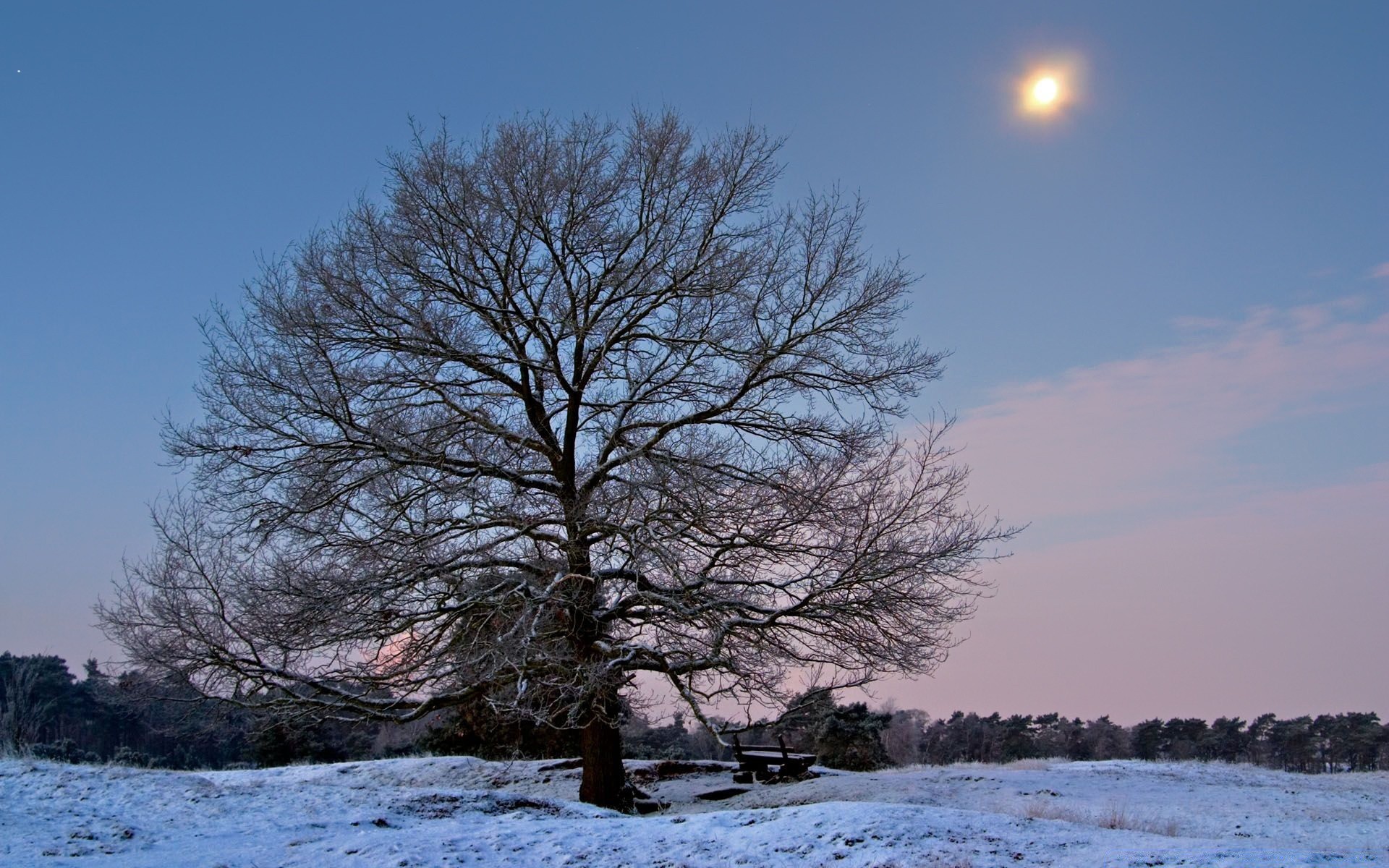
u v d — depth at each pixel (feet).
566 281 60.54
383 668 57.62
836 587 53.93
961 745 273.75
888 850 31.24
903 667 54.95
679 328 61.62
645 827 37.52
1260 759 267.59
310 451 57.00
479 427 58.75
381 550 55.88
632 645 56.03
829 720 143.84
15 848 33.24
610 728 59.52
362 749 150.20
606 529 56.80
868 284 60.70
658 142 62.44
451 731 113.09
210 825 39.68
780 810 39.22
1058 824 36.19
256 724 58.65
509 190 59.52
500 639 51.67
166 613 53.72
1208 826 50.52
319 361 55.98
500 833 35.94
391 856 32.09
